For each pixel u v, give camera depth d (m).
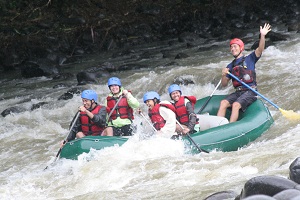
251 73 23.67
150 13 53.88
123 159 19.53
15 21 49.84
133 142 20.53
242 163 17.31
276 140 20.66
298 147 18.30
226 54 39.00
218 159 18.62
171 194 15.52
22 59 47.06
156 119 21.58
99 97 32.50
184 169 17.95
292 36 40.31
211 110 24.27
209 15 55.16
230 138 20.89
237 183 15.44
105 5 53.44
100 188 17.89
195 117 21.50
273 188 11.80
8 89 39.00
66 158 20.97
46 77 41.84
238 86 23.70
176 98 21.98
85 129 22.22
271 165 16.77
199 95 30.19
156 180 17.44
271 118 22.72
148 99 21.77
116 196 16.25
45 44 48.50
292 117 22.09
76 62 46.50
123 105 22.41
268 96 27.03
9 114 31.03
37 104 32.16
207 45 44.88
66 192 18.06
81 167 19.48
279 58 33.31
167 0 55.19
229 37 46.59
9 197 18.22
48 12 51.44
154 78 32.94
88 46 50.44
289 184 11.81
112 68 38.88
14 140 26.77
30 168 22.45
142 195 15.98
